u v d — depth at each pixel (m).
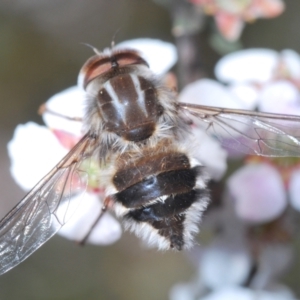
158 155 0.15
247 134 0.15
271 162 0.16
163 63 0.16
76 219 0.15
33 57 0.18
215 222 0.16
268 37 0.19
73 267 0.19
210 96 0.16
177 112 0.15
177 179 0.15
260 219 0.16
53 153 0.15
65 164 0.15
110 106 0.15
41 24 0.19
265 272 0.16
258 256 0.16
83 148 0.15
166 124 0.15
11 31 0.18
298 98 0.16
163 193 0.15
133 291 0.19
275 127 0.15
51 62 0.19
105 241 0.15
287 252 0.16
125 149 0.15
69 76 0.19
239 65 0.16
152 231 0.15
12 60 0.18
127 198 0.15
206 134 0.15
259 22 0.19
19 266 0.18
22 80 0.18
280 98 0.16
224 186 0.16
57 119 0.15
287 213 0.16
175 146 0.15
